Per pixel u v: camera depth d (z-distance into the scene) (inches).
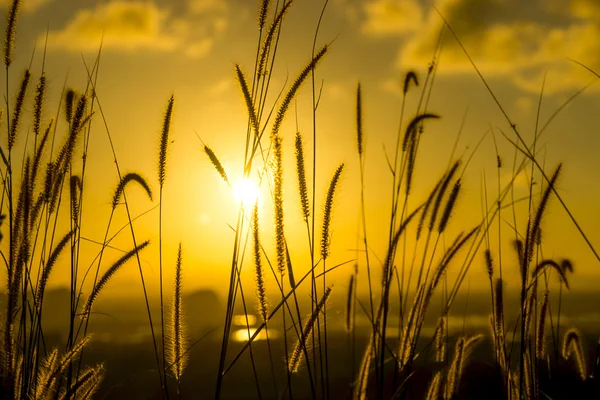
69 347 41.1
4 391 36.3
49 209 42.1
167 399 41.9
